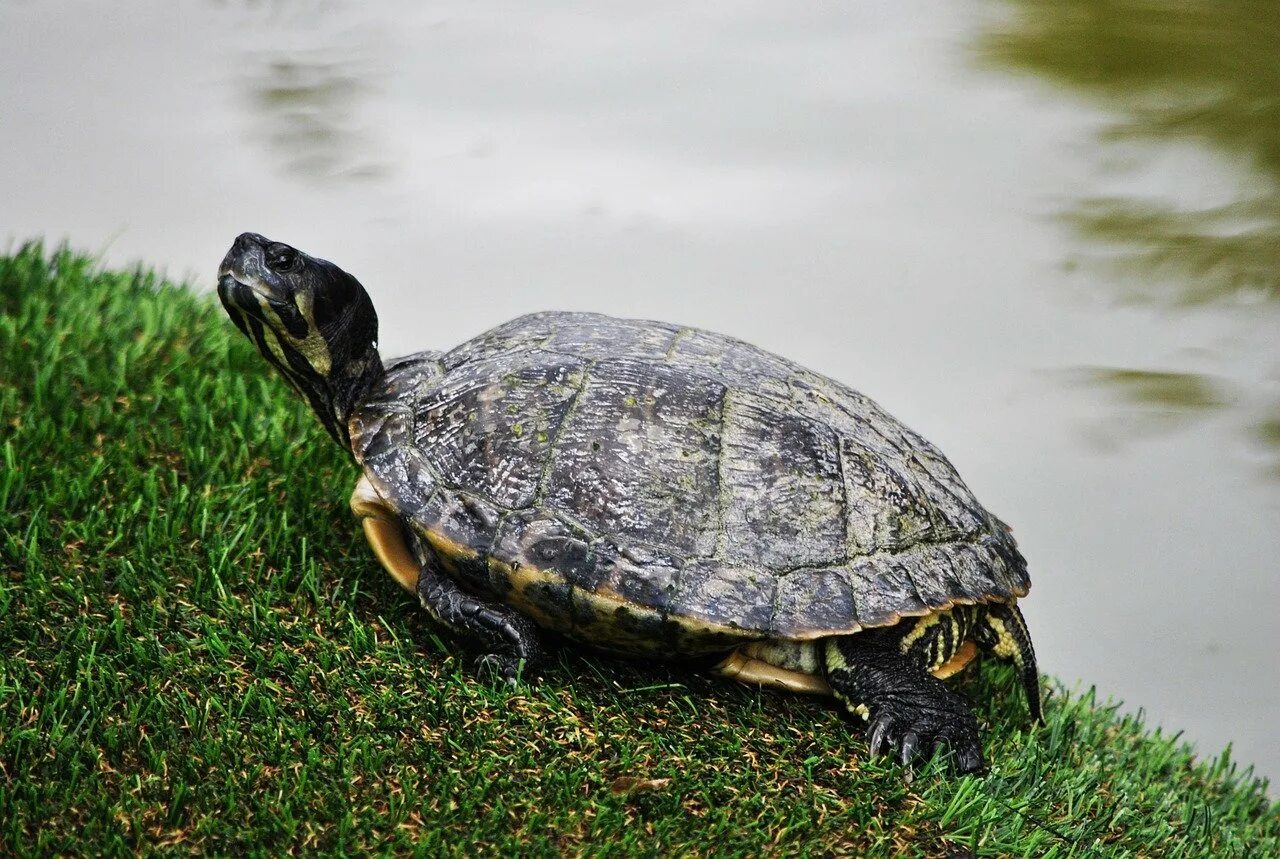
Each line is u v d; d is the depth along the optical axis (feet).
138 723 13.05
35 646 13.97
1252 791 17.44
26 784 12.00
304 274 14.90
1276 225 35.42
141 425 18.83
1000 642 15.42
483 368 15.06
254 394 20.62
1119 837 14.19
